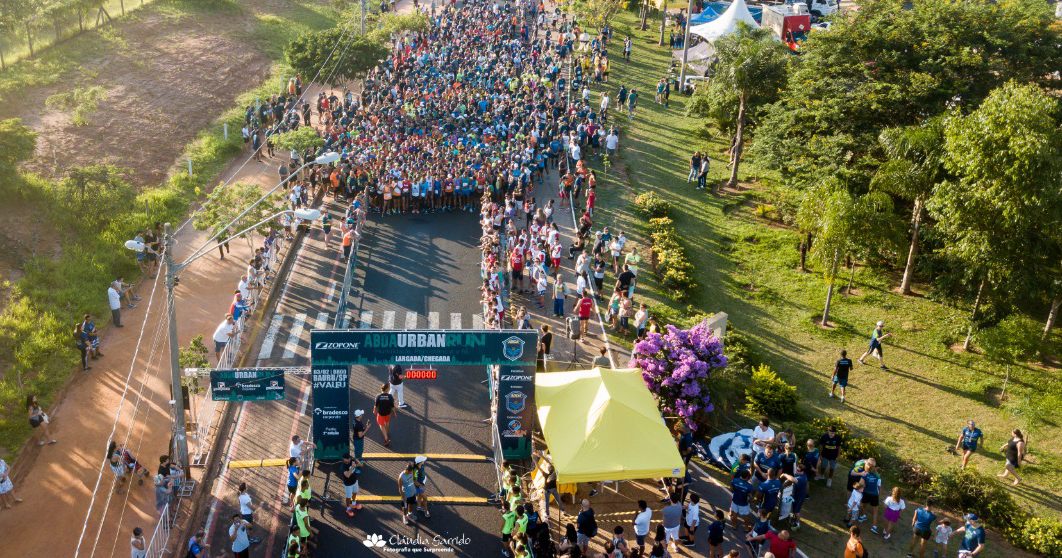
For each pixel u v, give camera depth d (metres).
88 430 29.50
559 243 39.06
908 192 36.94
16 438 28.88
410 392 30.73
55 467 27.69
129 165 49.34
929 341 36.91
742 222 46.38
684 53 63.62
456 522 24.72
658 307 37.22
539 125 49.84
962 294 37.59
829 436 27.19
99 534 24.89
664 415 28.30
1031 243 34.16
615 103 61.25
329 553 23.31
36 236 40.47
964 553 23.52
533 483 26.31
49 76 57.38
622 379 26.84
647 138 56.06
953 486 27.08
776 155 44.53
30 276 37.59
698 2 80.06
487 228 39.91
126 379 32.38
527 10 79.81
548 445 25.11
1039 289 34.88
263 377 25.59
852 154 42.47
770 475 24.44
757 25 71.06
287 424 29.00
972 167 33.62
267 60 71.56
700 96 54.56
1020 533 25.42
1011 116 32.78
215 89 63.16
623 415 24.88
